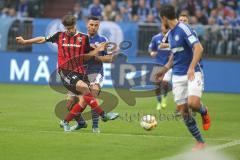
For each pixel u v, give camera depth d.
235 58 62.62
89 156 26.83
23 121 37.75
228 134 34.34
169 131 34.62
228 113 45.09
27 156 26.59
